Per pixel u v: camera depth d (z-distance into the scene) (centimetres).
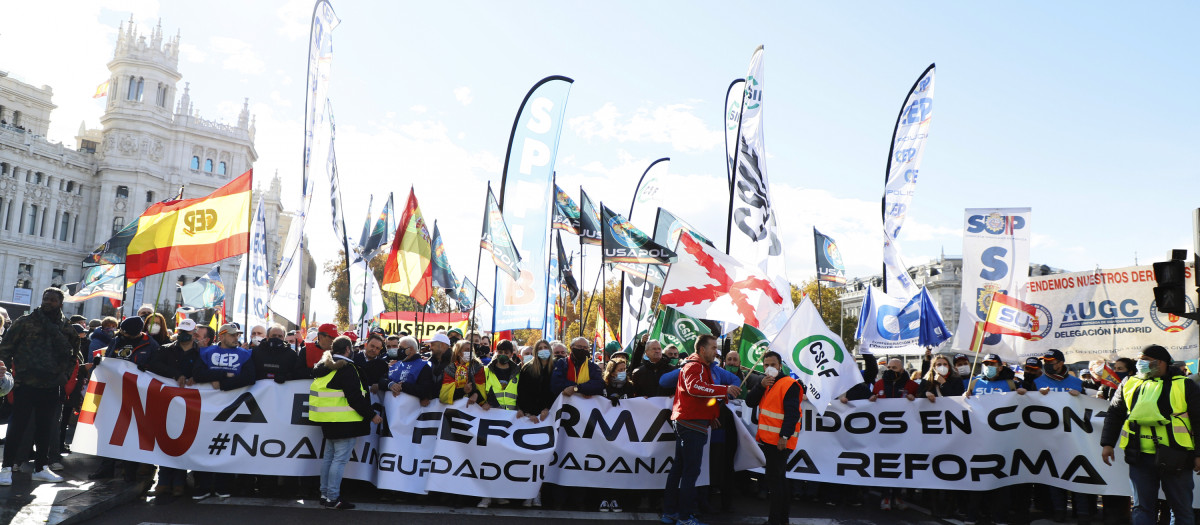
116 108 8688
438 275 1689
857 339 1230
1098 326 948
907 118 1342
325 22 1272
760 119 1314
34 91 9062
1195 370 964
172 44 9156
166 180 8944
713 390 749
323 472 812
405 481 844
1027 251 1134
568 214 1467
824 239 1642
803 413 916
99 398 855
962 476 862
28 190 8156
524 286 1119
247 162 9750
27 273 8212
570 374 884
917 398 898
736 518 838
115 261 1298
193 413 852
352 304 1795
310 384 870
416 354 888
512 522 778
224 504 810
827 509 905
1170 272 715
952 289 10131
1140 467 673
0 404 963
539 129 1150
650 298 1513
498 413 860
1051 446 843
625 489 878
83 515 705
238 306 1456
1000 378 902
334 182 1332
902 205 1327
